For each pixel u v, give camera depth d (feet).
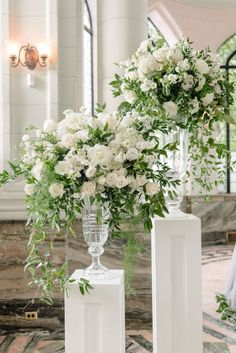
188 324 9.46
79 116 8.14
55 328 15.96
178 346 9.51
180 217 9.75
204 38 38.47
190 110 9.52
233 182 38.73
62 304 15.98
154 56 9.47
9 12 16.66
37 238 8.09
